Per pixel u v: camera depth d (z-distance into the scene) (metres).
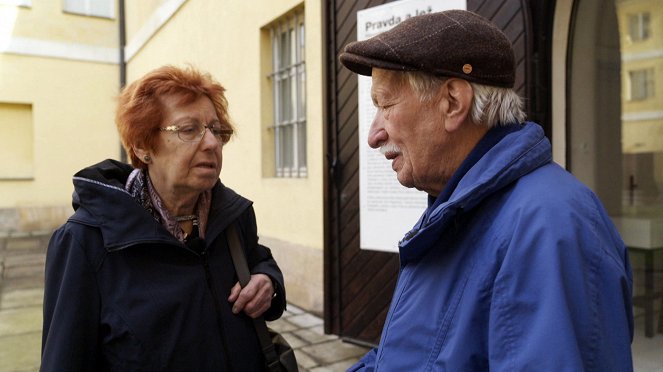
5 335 4.03
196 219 1.36
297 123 4.57
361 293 3.25
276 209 4.77
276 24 4.82
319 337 3.71
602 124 2.65
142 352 1.15
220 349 1.26
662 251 2.79
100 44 10.73
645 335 2.80
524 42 2.36
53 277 1.16
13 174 10.18
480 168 0.86
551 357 0.66
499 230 0.80
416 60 0.87
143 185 1.34
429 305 0.87
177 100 1.25
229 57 5.62
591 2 2.48
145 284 1.20
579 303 0.69
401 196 2.93
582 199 0.78
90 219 1.18
